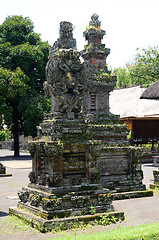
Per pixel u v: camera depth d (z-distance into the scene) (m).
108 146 9.92
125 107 25.00
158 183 11.17
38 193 6.78
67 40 7.83
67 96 7.25
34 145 7.36
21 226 6.32
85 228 6.11
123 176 9.94
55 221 6.04
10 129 29.78
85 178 7.02
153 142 23.80
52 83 7.30
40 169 7.25
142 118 21.56
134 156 10.06
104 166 9.67
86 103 10.94
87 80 7.56
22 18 29.20
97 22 11.43
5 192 10.72
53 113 7.55
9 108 25.67
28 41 28.50
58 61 7.25
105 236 4.90
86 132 7.21
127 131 10.66
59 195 6.46
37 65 27.16
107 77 10.91
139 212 7.64
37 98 26.27
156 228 5.27
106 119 10.60
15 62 26.70
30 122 25.88
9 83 24.78
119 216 6.76
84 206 6.61
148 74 37.38
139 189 9.98
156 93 12.28
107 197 6.91
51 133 6.94
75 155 7.01
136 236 4.88
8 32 28.30
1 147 43.00
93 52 10.95
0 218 7.03
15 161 23.97
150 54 37.12
